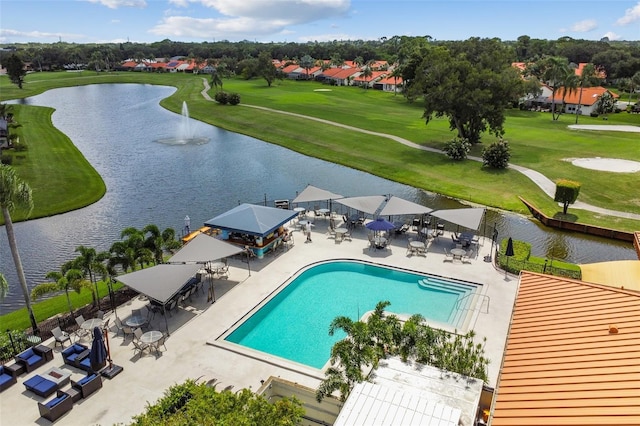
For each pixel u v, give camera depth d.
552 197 43.94
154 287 21.36
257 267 28.25
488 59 62.19
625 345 12.70
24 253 34.25
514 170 52.41
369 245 31.52
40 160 57.00
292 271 27.66
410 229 34.31
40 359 19.30
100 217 41.25
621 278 22.91
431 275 27.03
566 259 32.72
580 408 10.85
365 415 12.48
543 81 119.06
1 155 56.66
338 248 31.02
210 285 25.95
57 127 82.06
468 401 13.77
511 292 24.97
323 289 26.20
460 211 30.66
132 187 49.50
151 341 19.66
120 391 17.73
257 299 24.50
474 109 59.44
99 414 16.56
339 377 15.60
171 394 14.81
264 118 86.50
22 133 71.44
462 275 26.94
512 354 13.78
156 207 43.62
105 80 166.12
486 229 37.59
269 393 17.66
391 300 24.95
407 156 59.28
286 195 46.72
